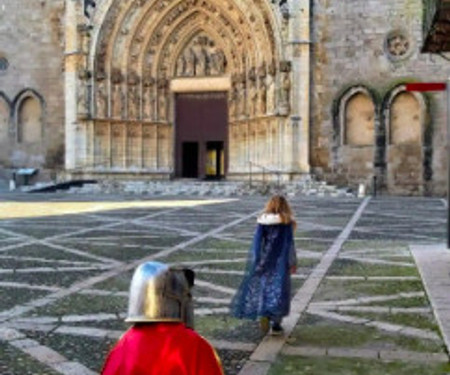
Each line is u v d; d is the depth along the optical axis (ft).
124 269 41.68
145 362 9.68
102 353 24.14
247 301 26.84
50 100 145.69
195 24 145.28
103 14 139.44
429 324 28.27
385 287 36.09
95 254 47.98
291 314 30.07
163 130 147.95
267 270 26.91
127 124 143.54
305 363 23.25
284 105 129.18
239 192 125.49
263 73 134.21
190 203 100.58
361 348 24.94
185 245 52.90
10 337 26.07
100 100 140.77
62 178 141.90
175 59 147.43
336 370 22.49
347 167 129.39
